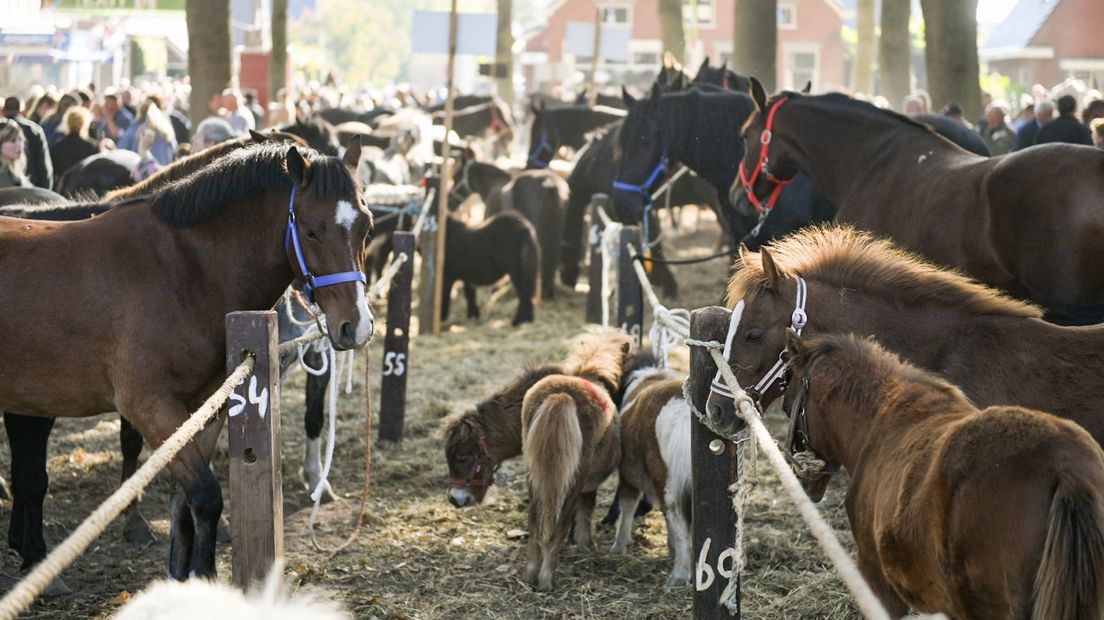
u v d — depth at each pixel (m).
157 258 4.61
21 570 5.24
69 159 11.91
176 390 4.58
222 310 4.66
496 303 13.16
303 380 9.50
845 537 5.62
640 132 9.10
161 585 1.86
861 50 28.42
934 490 2.95
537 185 13.10
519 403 5.59
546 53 50.84
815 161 7.03
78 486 6.54
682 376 5.64
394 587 5.11
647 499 6.05
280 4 22.03
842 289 4.21
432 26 11.48
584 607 4.87
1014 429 2.86
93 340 4.52
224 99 12.48
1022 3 44.12
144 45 42.47
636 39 48.72
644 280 6.99
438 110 22.39
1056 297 5.38
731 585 4.14
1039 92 18.38
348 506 6.29
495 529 5.89
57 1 19.05
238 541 3.72
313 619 1.61
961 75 13.91
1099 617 2.65
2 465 6.96
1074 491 2.66
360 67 86.50
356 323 4.51
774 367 4.09
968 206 5.76
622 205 9.32
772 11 14.76
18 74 33.09
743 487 3.99
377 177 12.96
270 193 4.64
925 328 4.16
